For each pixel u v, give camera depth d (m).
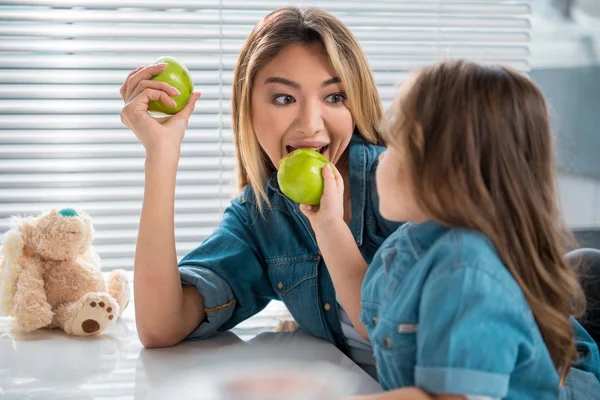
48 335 1.43
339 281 1.22
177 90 1.33
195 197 2.04
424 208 0.96
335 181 1.24
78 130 2.01
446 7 2.11
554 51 2.15
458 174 0.94
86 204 2.01
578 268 1.33
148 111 1.38
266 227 1.48
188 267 1.43
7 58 1.94
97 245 2.00
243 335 1.46
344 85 1.37
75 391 1.12
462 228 0.96
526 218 0.96
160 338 1.34
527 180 0.97
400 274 1.00
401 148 0.97
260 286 1.49
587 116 2.14
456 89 0.96
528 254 0.96
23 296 1.43
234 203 1.54
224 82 2.03
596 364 1.19
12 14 1.91
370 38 2.06
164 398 1.08
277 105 1.38
